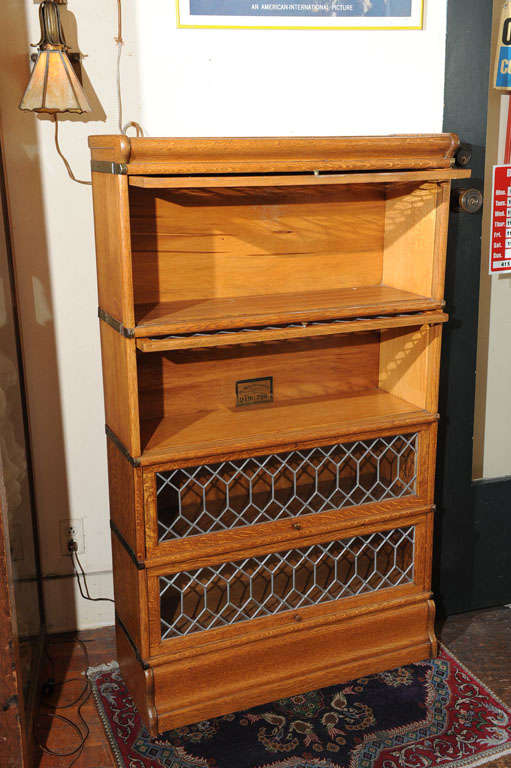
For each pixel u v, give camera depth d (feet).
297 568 7.32
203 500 6.42
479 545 8.25
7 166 6.68
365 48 7.18
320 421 6.77
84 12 6.53
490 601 8.48
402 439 7.05
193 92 6.92
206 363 6.97
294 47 7.02
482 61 7.16
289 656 6.87
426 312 6.72
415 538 7.24
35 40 6.55
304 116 7.22
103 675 7.31
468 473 8.00
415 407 7.13
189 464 6.17
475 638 7.89
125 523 6.47
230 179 5.61
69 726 6.64
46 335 7.16
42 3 6.01
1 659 5.57
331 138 5.88
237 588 7.01
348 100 7.29
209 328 5.90
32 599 6.96
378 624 7.20
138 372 6.72
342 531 6.88
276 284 7.04
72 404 7.39
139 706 6.67
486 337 7.98
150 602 6.28
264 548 6.61
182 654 6.41
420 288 6.89
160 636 6.37
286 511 6.73
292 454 6.74
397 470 7.12
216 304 6.56
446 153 6.35
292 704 6.89
